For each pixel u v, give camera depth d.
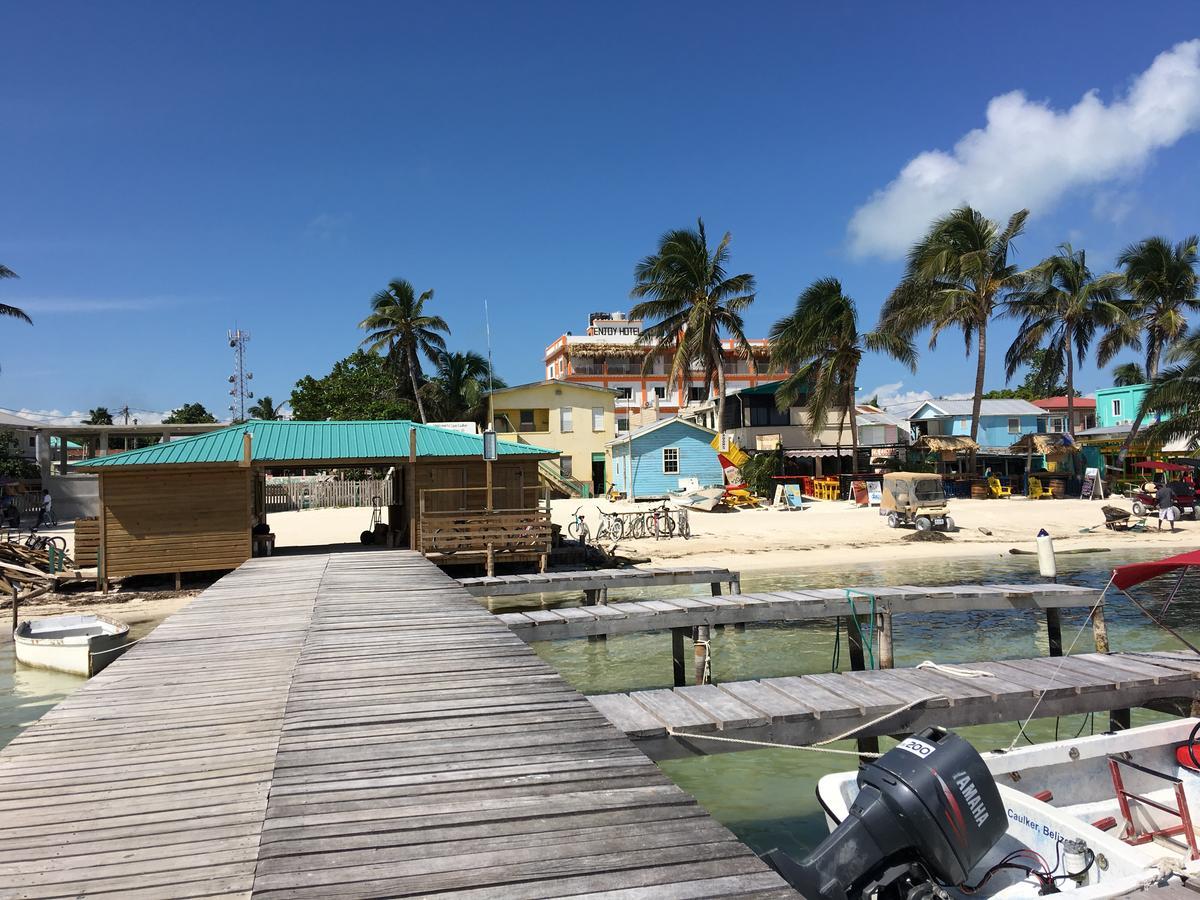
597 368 64.88
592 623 11.41
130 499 18.11
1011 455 44.81
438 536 19.09
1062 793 6.50
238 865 3.80
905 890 4.71
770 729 7.04
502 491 20.58
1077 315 44.72
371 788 4.65
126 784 4.88
